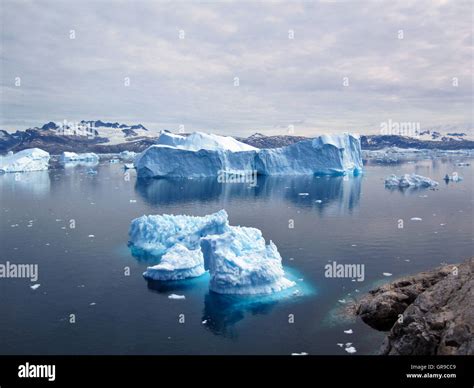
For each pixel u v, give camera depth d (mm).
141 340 21250
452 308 17219
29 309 25016
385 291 24578
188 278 30047
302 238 41438
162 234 37781
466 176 97188
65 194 71062
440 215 51594
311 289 27844
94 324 23062
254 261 28469
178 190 75875
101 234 42938
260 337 21406
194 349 20359
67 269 32188
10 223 48219
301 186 80938
